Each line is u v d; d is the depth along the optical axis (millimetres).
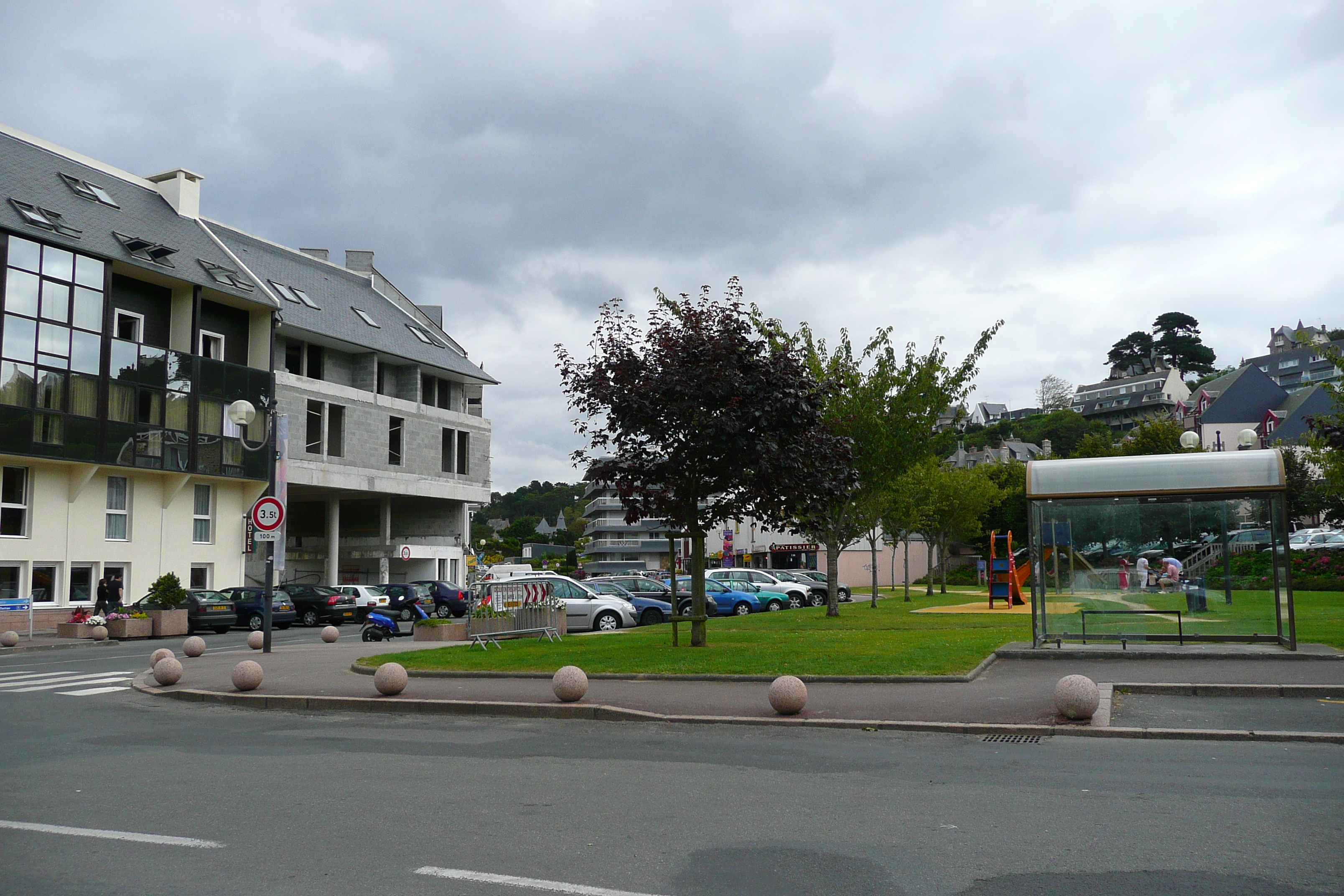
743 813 6461
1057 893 4797
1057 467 16375
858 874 5121
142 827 6266
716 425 16203
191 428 35375
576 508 185500
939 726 9938
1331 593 30234
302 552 49312
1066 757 8375
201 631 32500
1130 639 16156
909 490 35594
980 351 28172
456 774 7941
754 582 36969
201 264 37125
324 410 43750
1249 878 4973
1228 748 8664
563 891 4887
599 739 9875
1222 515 15992
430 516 53719
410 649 20859
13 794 7312
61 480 31703
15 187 31312
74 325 31391
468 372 52938
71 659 21328
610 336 17750
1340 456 23281
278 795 7184
